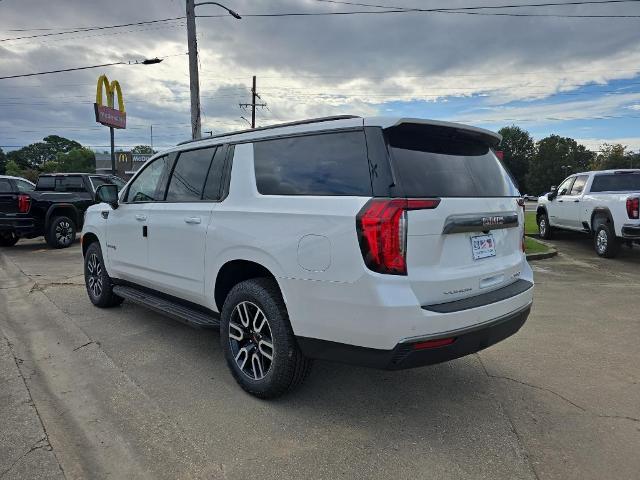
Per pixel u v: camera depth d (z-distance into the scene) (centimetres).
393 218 271
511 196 363
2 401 330
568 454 280
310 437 297
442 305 287
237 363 357
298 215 308
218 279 377
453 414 328
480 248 322
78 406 335
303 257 301
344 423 314
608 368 411
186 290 410
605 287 736
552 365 416
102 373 392
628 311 595
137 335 486
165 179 452
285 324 319
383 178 282
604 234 1037
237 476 258
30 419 306
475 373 398
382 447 287
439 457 276
